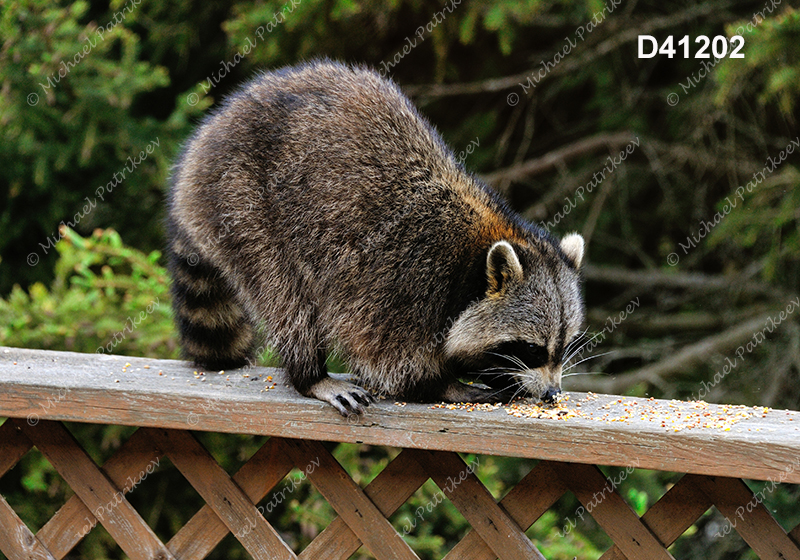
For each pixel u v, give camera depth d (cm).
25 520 781
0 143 1010
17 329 776
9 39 921
